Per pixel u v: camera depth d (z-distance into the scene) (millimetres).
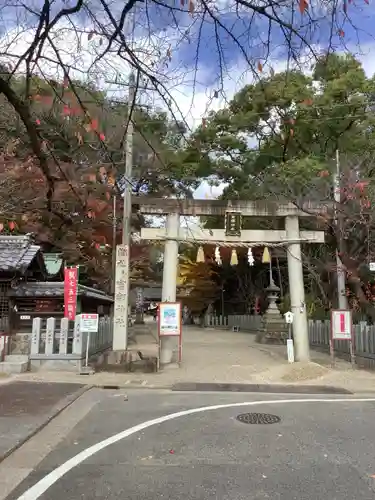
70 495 4500
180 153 6938
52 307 14141
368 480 4910
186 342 24344
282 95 7133
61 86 4680
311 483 4816
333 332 14852
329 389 11195
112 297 23219
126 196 15492
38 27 4012
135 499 4398
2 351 13125
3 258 14281
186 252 40531
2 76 4520
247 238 15461
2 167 12242
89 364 13844
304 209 15414
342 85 20828
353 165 18859
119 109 5051
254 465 5391
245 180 26172
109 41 4078
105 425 7363
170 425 7344
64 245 20750
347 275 19625
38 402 8852
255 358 16922
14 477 5016
